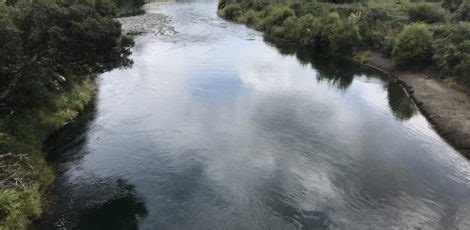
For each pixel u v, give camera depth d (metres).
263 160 24.98
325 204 20.83
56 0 27.45
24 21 24.28
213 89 37.81
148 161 24.41
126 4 91.31
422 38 46.03
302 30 62.03
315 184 22.61
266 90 38.50
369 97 38.59
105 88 37.22
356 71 48.31
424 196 22.14
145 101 34.12
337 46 55.00
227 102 34.59
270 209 20.16
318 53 56.81
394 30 55.53
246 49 55.84
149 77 40.78
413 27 47.56
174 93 36.28
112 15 34.03
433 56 44.12
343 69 48.94
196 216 19.47
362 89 41.03
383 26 57.66
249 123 30.44
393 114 34.41
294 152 26.23
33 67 24.39
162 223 18.97
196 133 28.33
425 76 43.50
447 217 20.34
